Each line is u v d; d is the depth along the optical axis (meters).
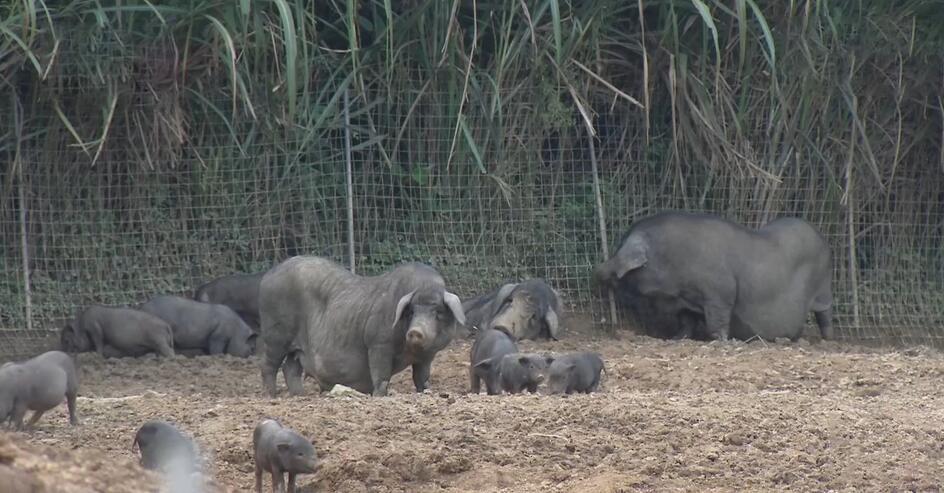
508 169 43.94
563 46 42.62
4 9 39.53
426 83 43.16
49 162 40.91
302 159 43.19
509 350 31.52
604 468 21.91
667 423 24.45
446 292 29.61
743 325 43.34
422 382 30.98
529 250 44.53
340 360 30.78
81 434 24.25
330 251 43.00
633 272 43.38
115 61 39.69
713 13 44.25
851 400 28.55
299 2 38.62
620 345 39.69
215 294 41.25
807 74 44.66
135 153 41.12
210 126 41.88
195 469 20.53
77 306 41.12
